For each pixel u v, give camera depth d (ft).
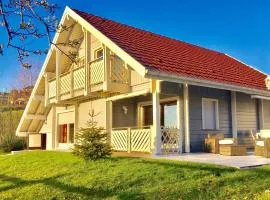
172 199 27.20
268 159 41.27
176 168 34.37
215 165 35.09
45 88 68.95
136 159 40.34
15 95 142.00
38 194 31.60
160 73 43.83
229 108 59.88
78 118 67.56
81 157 42.47
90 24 54.54
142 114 60.85
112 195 29.30
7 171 42.88
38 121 80.12
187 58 57.93
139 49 51.11
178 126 51.11
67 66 68.90
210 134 55.01
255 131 63.52
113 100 58.18
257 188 28.37
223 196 27.09
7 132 105.50
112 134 55.72
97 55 63.10
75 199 29.60
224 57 76.74
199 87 55.21
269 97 61.82
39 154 54.19
